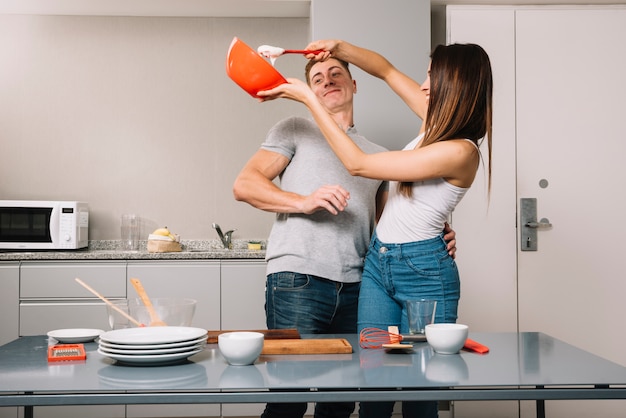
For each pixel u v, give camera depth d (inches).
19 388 45.6
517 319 147.6
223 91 171.2
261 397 45.1
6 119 168.1
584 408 146.3
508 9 149.3
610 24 149.6
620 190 149.3
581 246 148.6
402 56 145.5
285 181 90.8
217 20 171.2
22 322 141.3
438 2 150.3
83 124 169.3
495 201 148.0
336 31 145.3
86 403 44.4
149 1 157.9
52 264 142.4
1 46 168.1
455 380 48.1
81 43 169.5
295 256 85.3
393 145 143.9
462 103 71.3
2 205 148.9
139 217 169.8
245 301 144.0
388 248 72.7
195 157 171.0
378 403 68.4
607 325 148.2
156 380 47.8
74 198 169.0
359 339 63.9
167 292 143.3
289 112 172.6
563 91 149.3
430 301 63.1
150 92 170.4
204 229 170.4
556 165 148.7
